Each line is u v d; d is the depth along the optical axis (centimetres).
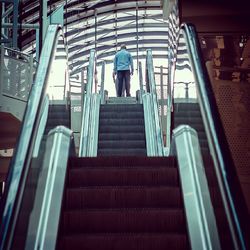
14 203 310
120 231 413
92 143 790
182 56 607
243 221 296
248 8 621
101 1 2102
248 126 597
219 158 349
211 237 355
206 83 454
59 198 409
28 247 341
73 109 1143
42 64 531
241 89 608
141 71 1309
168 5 935
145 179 483
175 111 667
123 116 934
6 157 1112
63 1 1897
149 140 785
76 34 2361
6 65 834
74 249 383
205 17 627
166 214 417
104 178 484
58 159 470
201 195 406
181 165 462
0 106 809
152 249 383
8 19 1526
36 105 429
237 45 621
